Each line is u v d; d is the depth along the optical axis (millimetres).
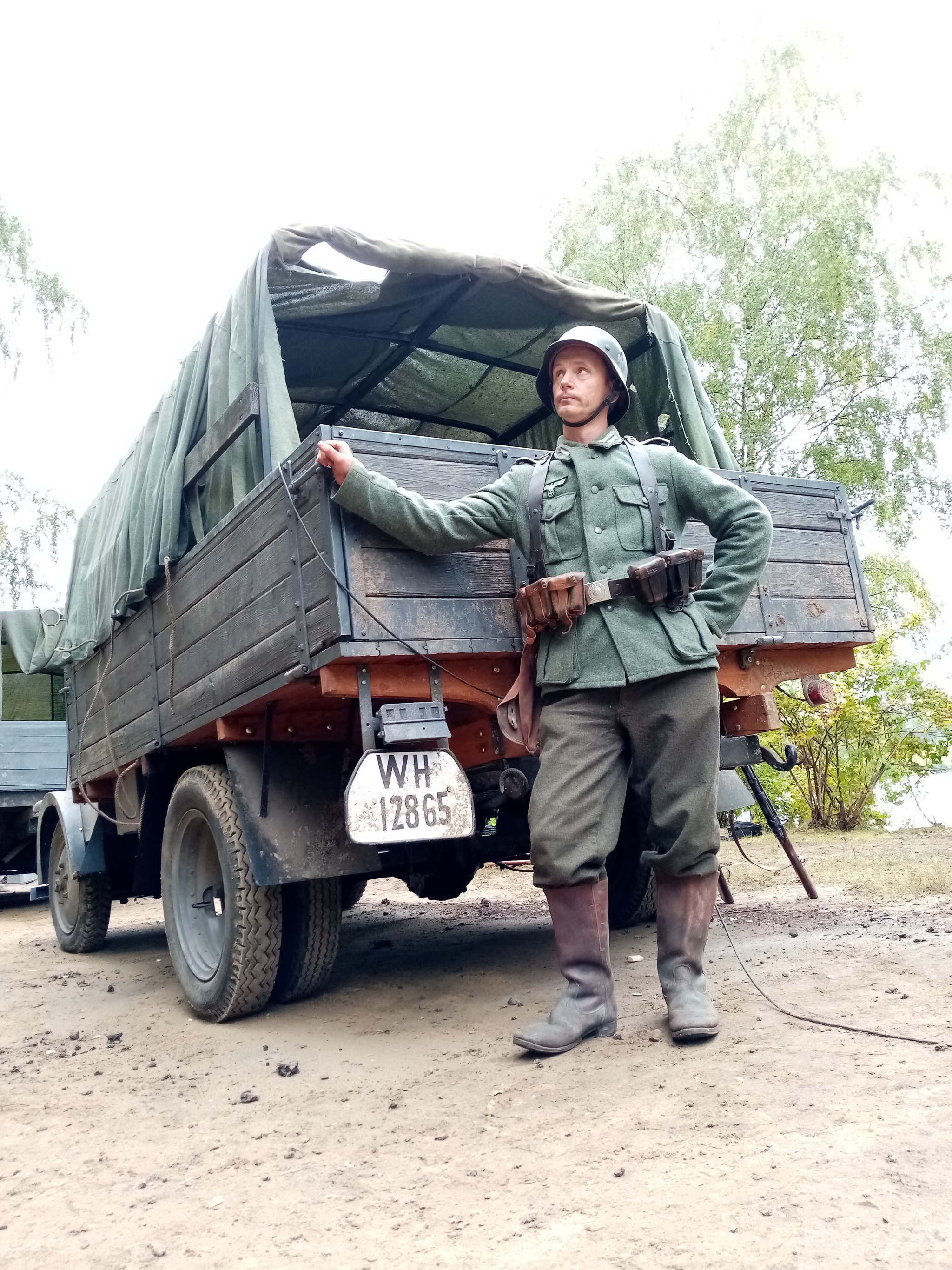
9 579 16484
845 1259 1522
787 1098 2193
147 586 4285
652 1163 1946
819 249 12977
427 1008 3619
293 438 3477
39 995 4543
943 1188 1710
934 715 9070
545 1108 2346
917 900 4727
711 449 4523
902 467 13336
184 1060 3225
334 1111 2553
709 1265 1546
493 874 8078
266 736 3441
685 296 13414
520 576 3133
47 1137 2547
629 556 2824
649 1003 3221
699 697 2768
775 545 3758
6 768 8992
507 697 2951
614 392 3090
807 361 13352
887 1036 2555
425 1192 1971
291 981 3818
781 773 9375
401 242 3980
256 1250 1808
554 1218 1771
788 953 3717
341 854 3539
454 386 5684
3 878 10000
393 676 2967
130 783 4832
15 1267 1829
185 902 4043
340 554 2797
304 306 4617
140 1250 1852
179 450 4031
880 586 13039
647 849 4574
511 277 4254
